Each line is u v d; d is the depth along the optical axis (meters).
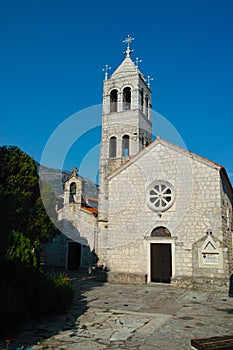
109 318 9.97
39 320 9.61
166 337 7.97
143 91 31.52
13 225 9.42
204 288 16.23
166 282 18.25
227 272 16.25
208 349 5.02
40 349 6.96
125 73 30.94
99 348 7.10
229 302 12.91
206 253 16.95
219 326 9.07
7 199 9.30
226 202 20.09
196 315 10.48
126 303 12.52
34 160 20.14
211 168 18.30
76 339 7.75
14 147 19.55
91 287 17.08
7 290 8.63
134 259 19.23
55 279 11.51
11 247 10.09
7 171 18.34
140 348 7.13
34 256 10.53
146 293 15.09
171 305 12.18
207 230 17.59
